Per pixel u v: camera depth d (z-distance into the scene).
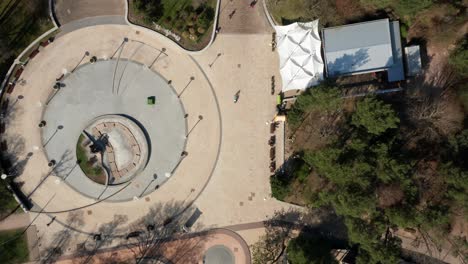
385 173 38.41
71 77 45.44
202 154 46.72
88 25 45.66
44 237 44.81
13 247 44.25
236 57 47.06
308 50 44.28
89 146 45.22
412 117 43.69
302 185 46.78
